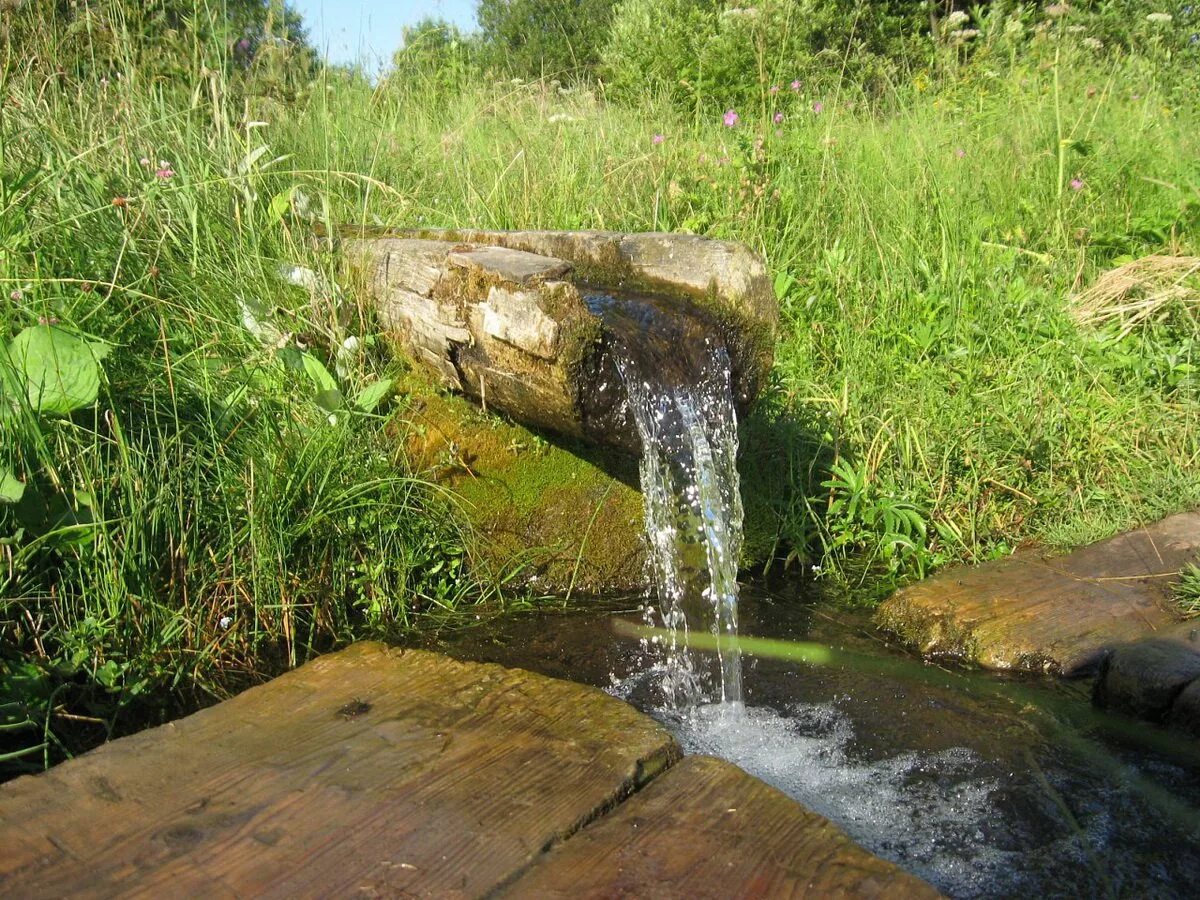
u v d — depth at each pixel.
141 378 3.11
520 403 2.63
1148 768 2.23
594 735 1.98
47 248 3.37
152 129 4.04
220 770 1.86
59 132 3.82
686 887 1.54
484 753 1.92
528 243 3.28
